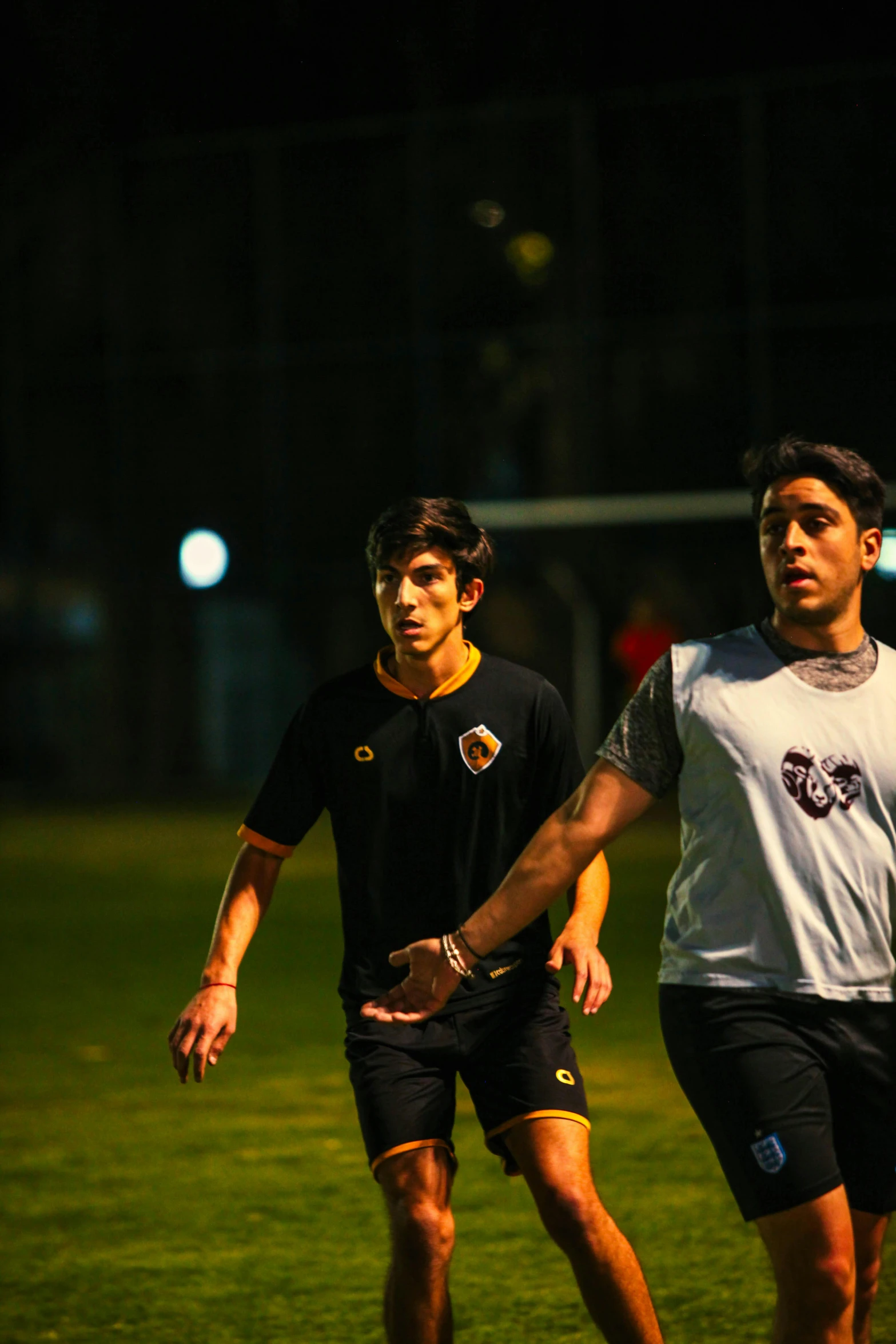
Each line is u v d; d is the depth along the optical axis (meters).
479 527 14.14
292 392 94.88
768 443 12.60
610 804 12.45
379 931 14.00
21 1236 19.92
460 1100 27.47
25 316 97.75
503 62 96.19
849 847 11.93
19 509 98.06
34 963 42.00
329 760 14.06
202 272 95.88
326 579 94.81
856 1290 12.70
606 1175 22.22
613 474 89.88
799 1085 11.80
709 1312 16.73
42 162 96.94
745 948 12.05
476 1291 17.64
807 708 12.07
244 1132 25.03
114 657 97.19
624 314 89.81
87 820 82.81
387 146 93.06
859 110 86.25
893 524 82.25
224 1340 16.31
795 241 87.31
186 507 96.38
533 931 14.23
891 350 86.50
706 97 88.19
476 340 92.19
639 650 84.75
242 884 14.26
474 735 13.88
